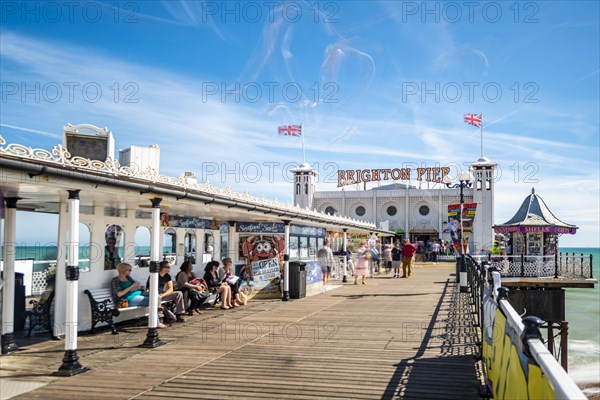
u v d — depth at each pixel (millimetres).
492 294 5633
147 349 8453
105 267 10555
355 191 62031
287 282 15172
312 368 7207
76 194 7043
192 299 12273
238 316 12023
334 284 20453
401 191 60188
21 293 10172
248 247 15797
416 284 20594
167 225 12602
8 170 5941
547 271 24766
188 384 6488
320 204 63469
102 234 10445
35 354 8172
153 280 8742
